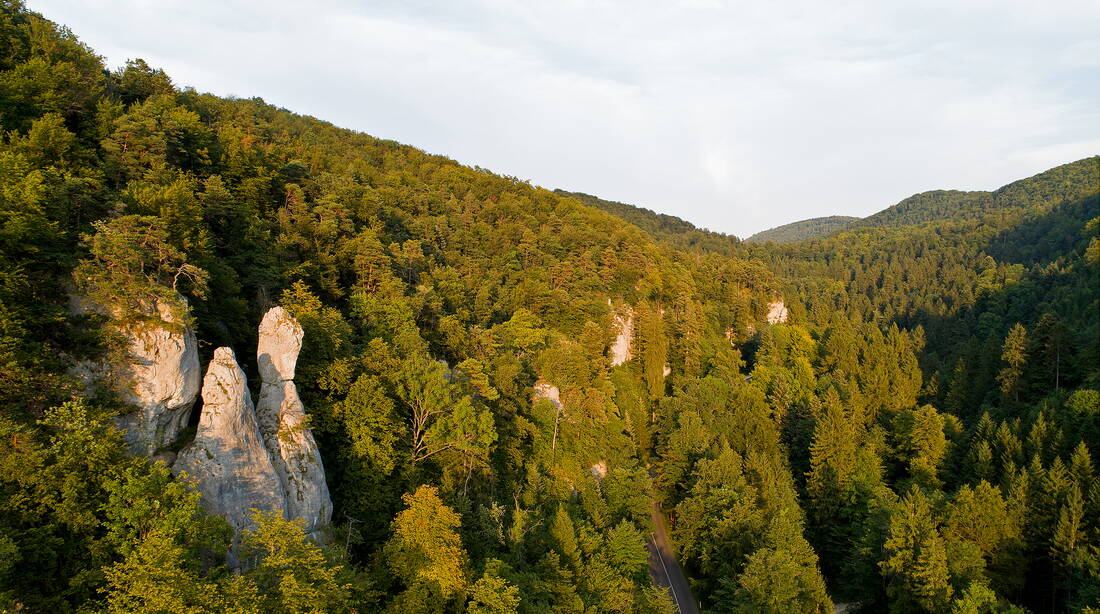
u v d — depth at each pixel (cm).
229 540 2533
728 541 5494
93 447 2431
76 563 2300
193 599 2097
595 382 7562
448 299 7069
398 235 8162
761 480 6331
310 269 5416
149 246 3081
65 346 2772
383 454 3781
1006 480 6166
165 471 2502
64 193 3134
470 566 3503
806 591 4819
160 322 2923
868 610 5422
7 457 2266
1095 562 4816
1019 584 5344
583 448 6412
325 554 2747
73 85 4756
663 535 6769
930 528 5031
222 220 4809
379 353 4403
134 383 2838
